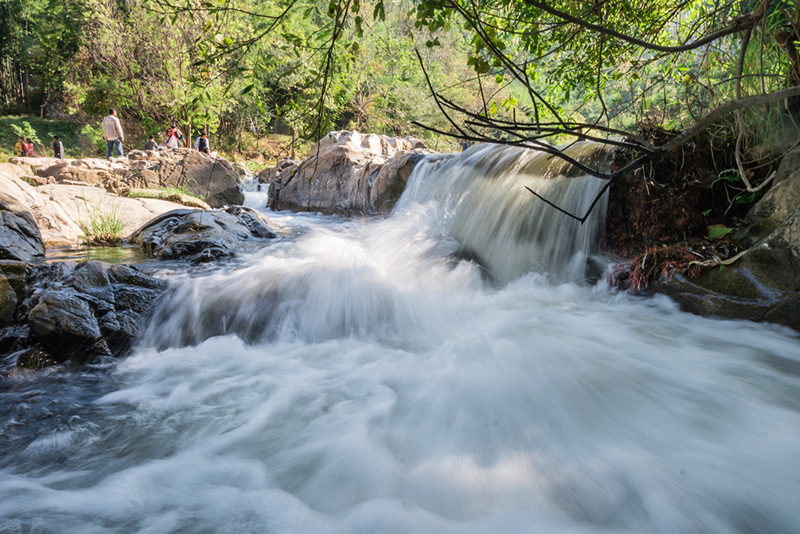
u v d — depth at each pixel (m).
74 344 3.82
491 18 2.87
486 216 6.54
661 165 4.80
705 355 3.65
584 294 5.13
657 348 3.78
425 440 2.80
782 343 3.76
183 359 3.99
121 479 2.53
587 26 1.89
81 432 2.95
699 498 2.21
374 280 4.87
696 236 4.79
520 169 6.40
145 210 9.80
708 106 4.40
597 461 2.51
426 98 29.22
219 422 3.05
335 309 4.50
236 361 3.94
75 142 35.06
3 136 34.78
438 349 4.01
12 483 2.50
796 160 4.21
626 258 5.17
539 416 2.95
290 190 11.98
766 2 2.20
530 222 5.93
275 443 2.83
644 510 2.19
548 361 3.60
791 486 2.26
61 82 39.06
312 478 2.52
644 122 4.93
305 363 3.88
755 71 3.93
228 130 35.47
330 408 3.19
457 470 2.52
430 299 4.98
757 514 2.12
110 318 4.11
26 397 3.33
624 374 3.37
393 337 4.41
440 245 6.60
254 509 2.32
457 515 2.24
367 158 11.35
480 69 2.21
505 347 3.88
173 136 22.56
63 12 38.62
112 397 3.38
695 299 4.36
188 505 2.35
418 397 3.27
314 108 2.74
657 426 2.79
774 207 4.22
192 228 7.00
